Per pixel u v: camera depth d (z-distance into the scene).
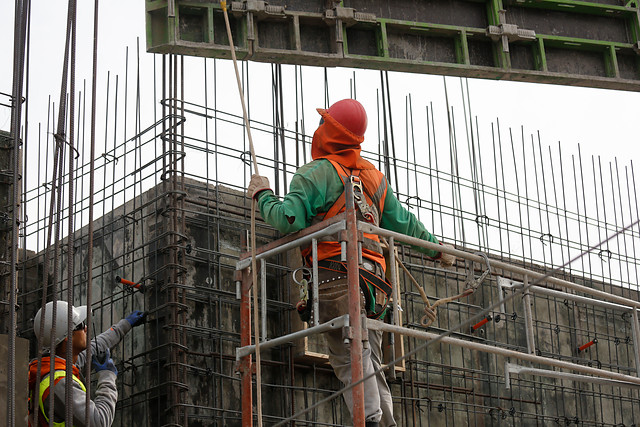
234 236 14.73
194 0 11.64
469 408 16.39
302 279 10.73
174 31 11.39
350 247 10.12
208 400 13.59
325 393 14.62
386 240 11.56
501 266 11.64
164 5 11.47
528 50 13.45
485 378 16.70
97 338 12.55
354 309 9.91
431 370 16.03
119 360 14.19
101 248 15.33
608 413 18.14
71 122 9.05
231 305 14.29
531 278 12.04
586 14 13.82
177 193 13.80
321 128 11.34
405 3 12.81
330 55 12.12
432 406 15.86
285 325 14.38
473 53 13.14
